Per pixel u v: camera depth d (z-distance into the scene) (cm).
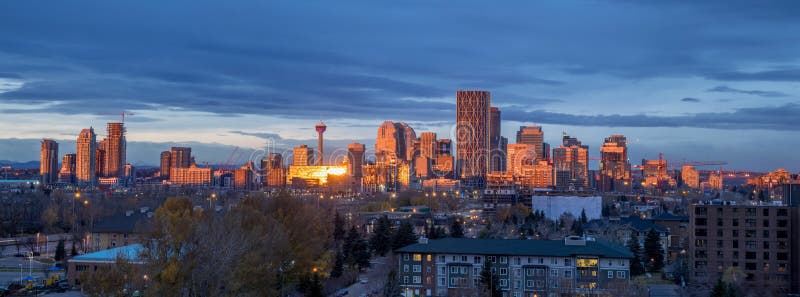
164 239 16338
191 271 16212
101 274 15812
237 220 19188
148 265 16125
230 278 16500
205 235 16725
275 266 19638
